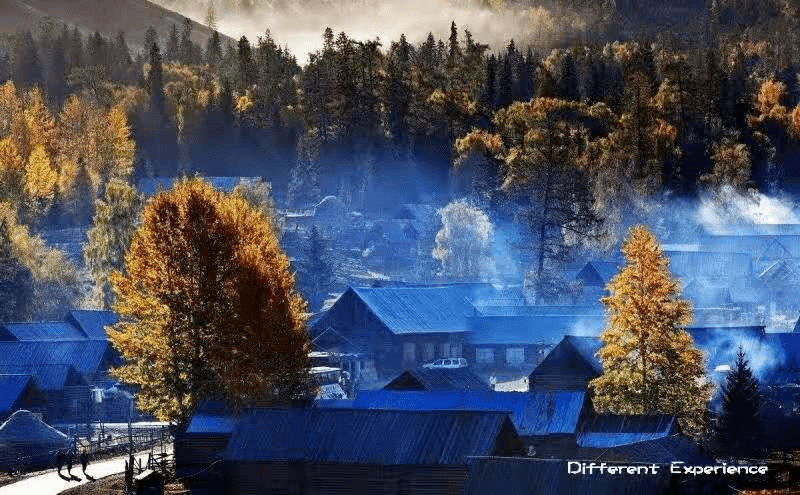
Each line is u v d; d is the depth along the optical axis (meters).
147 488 119.50
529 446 117.56
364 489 113.88
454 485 111.69
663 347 142.00
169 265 137.25
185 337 136.88
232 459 117.44
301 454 115.88
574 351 168.88
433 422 115.44
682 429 136.50
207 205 139.88
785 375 180.12
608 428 126.31
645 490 97.31
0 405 185.25
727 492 108.00
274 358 139.25
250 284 138.38
